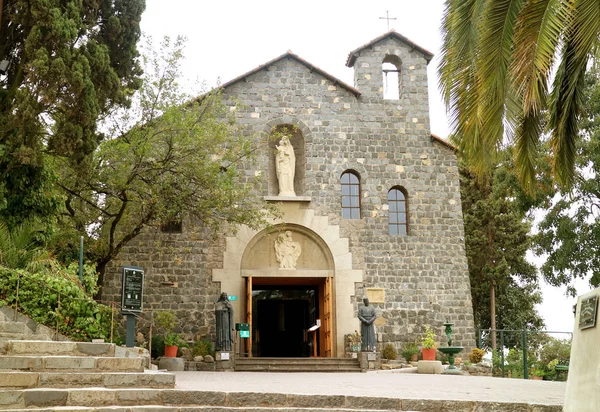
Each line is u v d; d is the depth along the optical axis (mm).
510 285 34875
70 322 13102
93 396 8750
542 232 25547
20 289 13016
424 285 23422
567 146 11812
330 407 9086
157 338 20812
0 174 15484
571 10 9633
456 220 24094
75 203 20828
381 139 24500
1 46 16406
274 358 21312
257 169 23578
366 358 20906
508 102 10062
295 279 24016
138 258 22328
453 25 10492
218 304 21031
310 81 24625
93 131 16281
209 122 20531
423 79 25266
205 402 9102
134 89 19328
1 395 8336
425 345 21234
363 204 23891
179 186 20062
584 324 6223
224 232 23031
